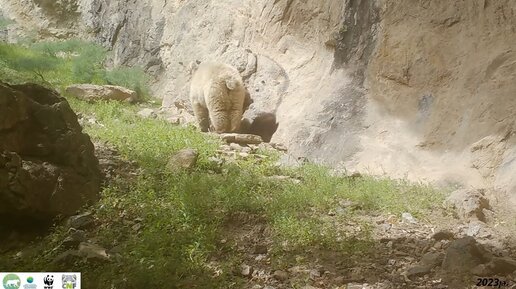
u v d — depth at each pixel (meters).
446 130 9.98
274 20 13.28
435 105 10.29
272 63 13.11
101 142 10.48
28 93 7.98
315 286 6.32
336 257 7.02
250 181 9.19
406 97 10.76
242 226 7.87
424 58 10.63
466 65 10.12
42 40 19.38
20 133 7.67
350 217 8.27
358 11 11.62
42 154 7.86
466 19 10.31
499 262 6.55
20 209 7.39
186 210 7.74
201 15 15.56
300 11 12.89
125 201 8.15
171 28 16.55
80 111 12.84
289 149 11.59
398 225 8.12
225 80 12.33
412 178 9.85
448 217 8.43
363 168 10.41
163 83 16.47
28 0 20.06
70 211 7.88
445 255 6.79
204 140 11.25
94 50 17.75
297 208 8.44
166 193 8.47
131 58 17.52
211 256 6.98
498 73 9.63
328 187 9.11
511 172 8.93
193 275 6.41
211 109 12.44
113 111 13.12
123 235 7.41
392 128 10.64
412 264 6.89
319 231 7.49
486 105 9.56
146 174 9.00
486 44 9.95
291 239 7.38
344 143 10.91
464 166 9.45
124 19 18.14
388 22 11.19
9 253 7.06
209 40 14.91
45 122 7.93
